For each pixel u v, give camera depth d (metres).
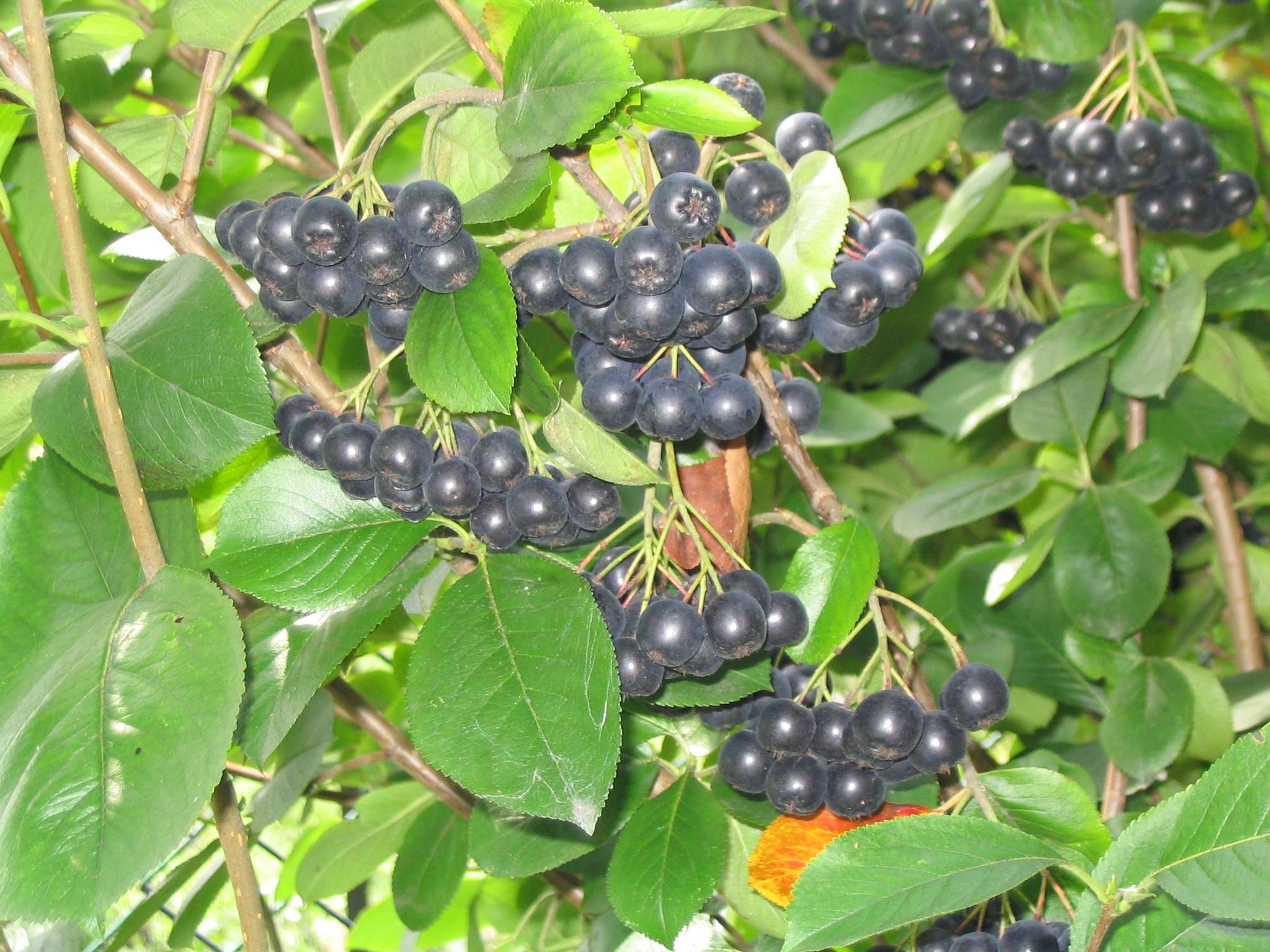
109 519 0.23
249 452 0.28
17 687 0.20
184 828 0.18
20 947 0.33
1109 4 0.39
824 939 0.19
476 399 0.20
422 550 0.23
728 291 0.20
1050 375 0.38
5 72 0.24
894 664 0.27
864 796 0.23
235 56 0.24
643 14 0.22
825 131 0.24
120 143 0.30
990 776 0.24
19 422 0.25
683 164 0.23
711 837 0.24
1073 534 0.38
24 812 0.18
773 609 0.23
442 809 0.38
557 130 0.20
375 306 0.22
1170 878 0.18
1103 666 0.39
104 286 0.37
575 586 0.21
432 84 0.30
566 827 0.26
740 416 0.22
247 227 0.22
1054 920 0.25
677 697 0.24
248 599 0.30
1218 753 0.37
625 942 0.29
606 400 0.22
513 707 0.19
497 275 0.20
